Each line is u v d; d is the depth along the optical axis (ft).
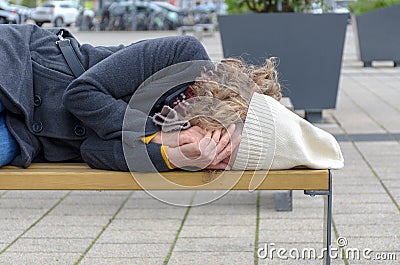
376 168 20.86
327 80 28.99
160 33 81.76
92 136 11.76
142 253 13.96
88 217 16.47
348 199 17.61
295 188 11.06
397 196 17.83
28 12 117.80
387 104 34.22
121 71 11.42
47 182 11.40
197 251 14.05
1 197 18.29
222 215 16.49
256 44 28.43
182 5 123.75
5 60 11.93
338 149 11.56
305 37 28.55
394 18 52.39
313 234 14.98
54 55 12.50
